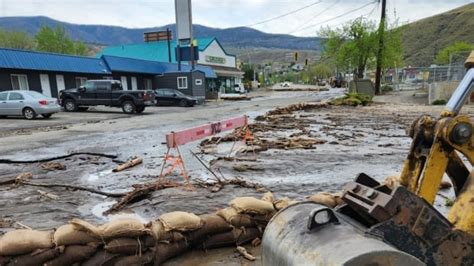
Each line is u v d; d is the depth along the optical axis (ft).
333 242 6.60
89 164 26.17
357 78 118.11
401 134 38.52
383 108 70.95
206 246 12.01
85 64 93.86
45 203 17.56
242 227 12.36
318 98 113.09
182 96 88.84
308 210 8.03
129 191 18.93
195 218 11.85
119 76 105.60
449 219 7.33
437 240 6.89
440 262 6.95
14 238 9.75
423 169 7.51
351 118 54.24
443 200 16.01
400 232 6.70
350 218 7.59
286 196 17.89
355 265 5.98
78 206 17.13
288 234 7.48
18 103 59.31
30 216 15.80
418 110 65.62
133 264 10.51
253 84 240.53
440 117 7.47
